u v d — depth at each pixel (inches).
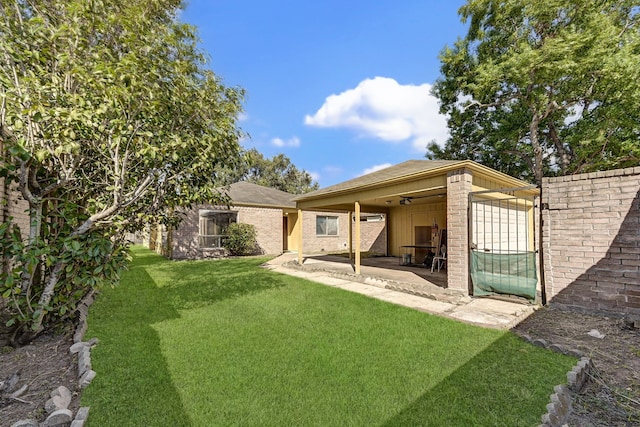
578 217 206.4
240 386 114.2
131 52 146.1
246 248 617.6
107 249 154.3
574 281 207.2
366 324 184.7
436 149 757.9
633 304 183.0
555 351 142.4
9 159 142.9
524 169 670.5
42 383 112.7
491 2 529.3
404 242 549.0
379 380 118.7
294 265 449.1
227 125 199.0
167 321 189.9
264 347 149.9
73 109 135.6
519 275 228.4
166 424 92.8
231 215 627.2
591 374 120.4
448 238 259.1
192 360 134.9
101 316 198.2
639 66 407.2
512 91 577.6
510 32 530.0
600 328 172.4
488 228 291.6
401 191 305.6
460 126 698.2
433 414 97.7
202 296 260.1
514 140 604.4
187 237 566.6
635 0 445.4
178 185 196.2
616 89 450.0
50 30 145.4
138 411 98.3
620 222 189.6
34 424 87.3
